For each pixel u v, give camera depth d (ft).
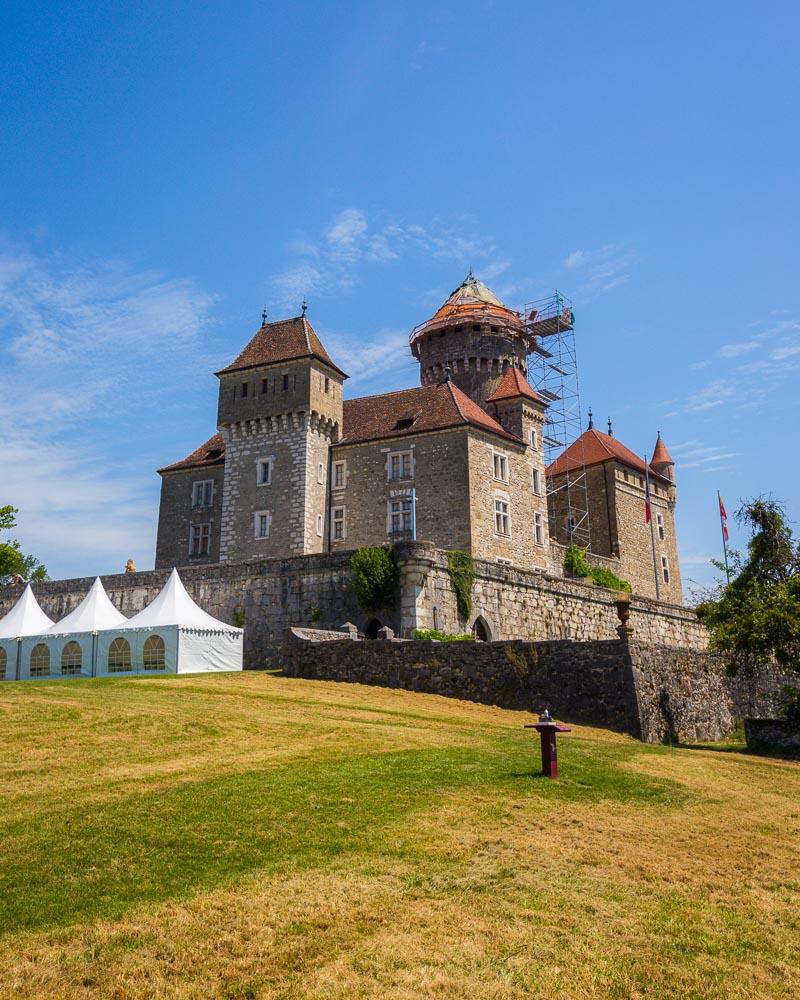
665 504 247.70
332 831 40.63
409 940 30.53
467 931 31.35
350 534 170.40
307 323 181.27
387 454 170.81
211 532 182.91
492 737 68.54
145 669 116.57
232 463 175.94
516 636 133.28
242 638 123.54
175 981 27.81
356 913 32.32
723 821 47.91
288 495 168.86
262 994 27.14
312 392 171.32
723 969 29.63
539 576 140.36
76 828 40.75
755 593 99.19
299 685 95.50
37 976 27.73
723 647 97.45
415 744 62.18
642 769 60.08
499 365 201.98
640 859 39.68
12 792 46.91
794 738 83.61
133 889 34.01
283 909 32.37
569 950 30.37
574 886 35.76
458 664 94.22
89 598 129.59
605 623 153.48
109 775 50.70
